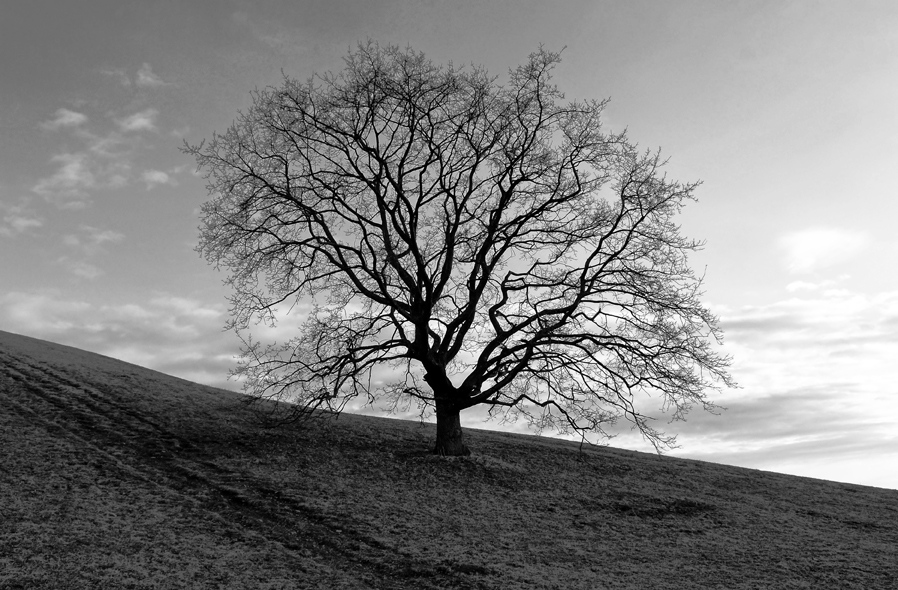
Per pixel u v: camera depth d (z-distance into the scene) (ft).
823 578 52.54
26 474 60.75
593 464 90.84
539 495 72.38
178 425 83.56
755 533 65.87
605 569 52.80
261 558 49.37
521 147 83.51
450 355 83.51
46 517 51.42
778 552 59.41
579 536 60.85
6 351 110.63
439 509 64.34
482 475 76.54
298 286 83.20
